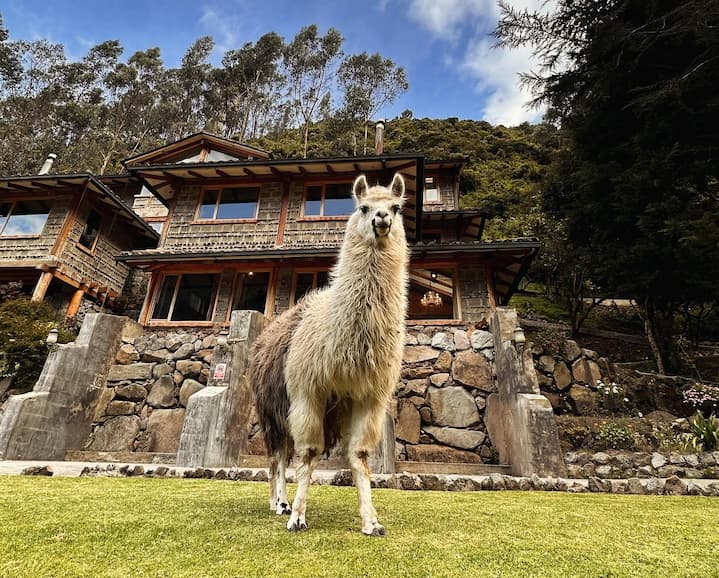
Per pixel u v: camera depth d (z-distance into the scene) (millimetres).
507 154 36625
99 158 34469
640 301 10961
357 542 1735
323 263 10398
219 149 17516
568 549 1740
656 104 8695
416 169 11680
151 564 1419
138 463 6672
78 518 2088
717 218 7324
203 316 10422
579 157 12062
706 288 8742
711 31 7594
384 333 2211
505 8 9859
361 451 2139
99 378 7945
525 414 5188
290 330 2762
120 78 41219
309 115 44156
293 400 2309
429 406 7074
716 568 1529
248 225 12258
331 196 12500
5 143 28781
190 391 7797
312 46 45406
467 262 9617
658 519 2480
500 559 1562
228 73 50125
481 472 5801
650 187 8773
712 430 5473
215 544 1678
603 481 3936
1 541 1651
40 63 34500
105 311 14938
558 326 14359
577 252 12328
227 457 5766
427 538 1845
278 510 2383
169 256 10266
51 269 12875
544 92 11148
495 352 7109
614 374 7320
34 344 9250
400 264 2441
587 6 9383
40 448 6629
